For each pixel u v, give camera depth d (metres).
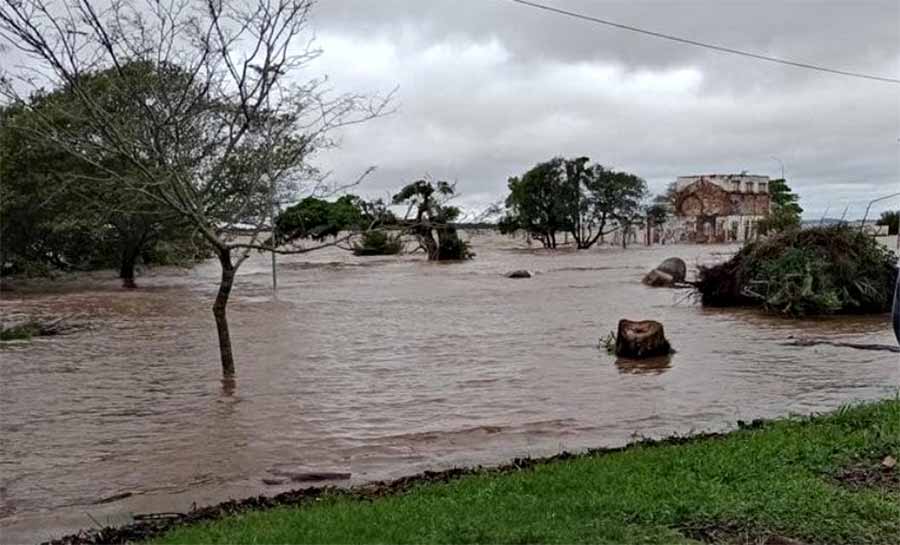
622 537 4.14
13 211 27.73
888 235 19.66
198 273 36.72
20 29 10.95
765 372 10.96
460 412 8.80
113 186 15.34
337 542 4.23
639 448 6.52
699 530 4.23
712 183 65.06
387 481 6.18
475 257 48.12
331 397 9.70
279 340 15.03
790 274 18.25
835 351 12.76
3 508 5.79
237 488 6.20
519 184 62.59
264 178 16.66
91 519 5.48
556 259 45.91
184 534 4.71
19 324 17.14
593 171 62.47
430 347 13.86
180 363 12.40
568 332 15.59
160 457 7.15
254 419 8.57
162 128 11.28
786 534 4.15
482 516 4.56
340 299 23.69
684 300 21.33
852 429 6.42
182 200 11.31
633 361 12.03
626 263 41.19
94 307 21.50
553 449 7.14
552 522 4.40
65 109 14.95
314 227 18.55
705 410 8.66
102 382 10.86
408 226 14.84
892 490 4.79
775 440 6.12
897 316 4.58
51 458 7.15
